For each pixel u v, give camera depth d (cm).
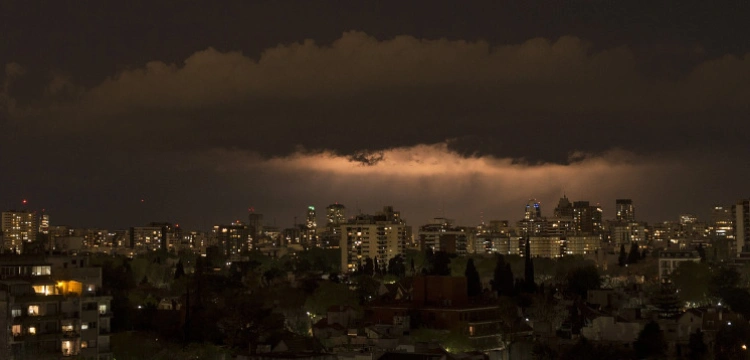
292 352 19088
